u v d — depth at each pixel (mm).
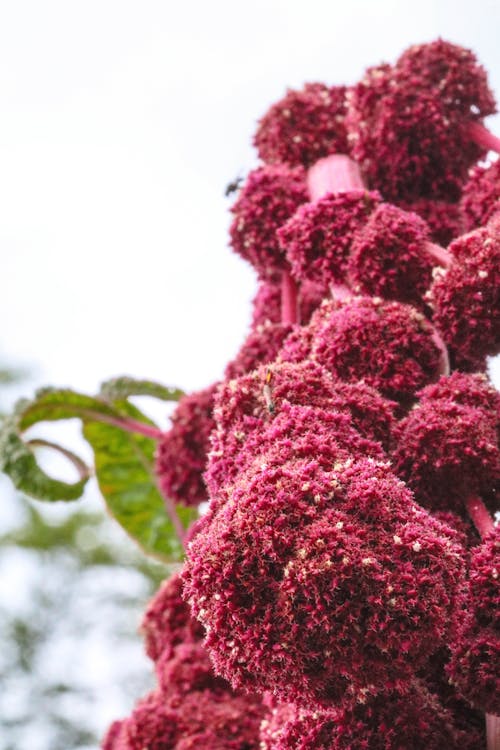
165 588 3574
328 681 1964
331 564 1904
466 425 2436
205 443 3588
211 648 2037
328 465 2115
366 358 2662
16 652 12000
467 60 3420
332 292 3055
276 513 2000
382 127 3355
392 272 2844
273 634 1943
